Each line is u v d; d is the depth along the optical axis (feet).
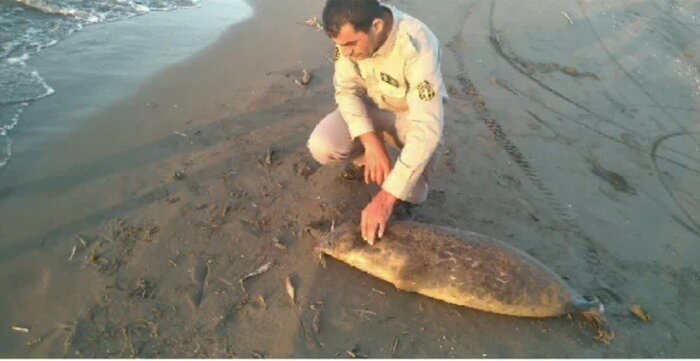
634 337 10.66
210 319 10.37
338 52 11.49
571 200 14.20
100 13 21.95
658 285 11.91
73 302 10.44
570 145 16.44
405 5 24.53
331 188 13.89
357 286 11.30
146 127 15.24
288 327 10.33
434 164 12.62
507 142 16.22
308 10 23.61
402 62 10.50
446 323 10.64
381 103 12.06
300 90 17.67
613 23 24.66
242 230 12.39
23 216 12.04
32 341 9.71
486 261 10.77
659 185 15.14
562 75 20.33
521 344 10.34
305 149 15.08
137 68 18.03
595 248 12.73
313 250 12.05
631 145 16.75
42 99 15.89
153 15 22.25
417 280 10.93
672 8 26.73
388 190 10.61
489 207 13.67
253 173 14.07
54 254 11.31
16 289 10.53
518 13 24.80
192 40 20.22
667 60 22.07
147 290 10.81
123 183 13.25
